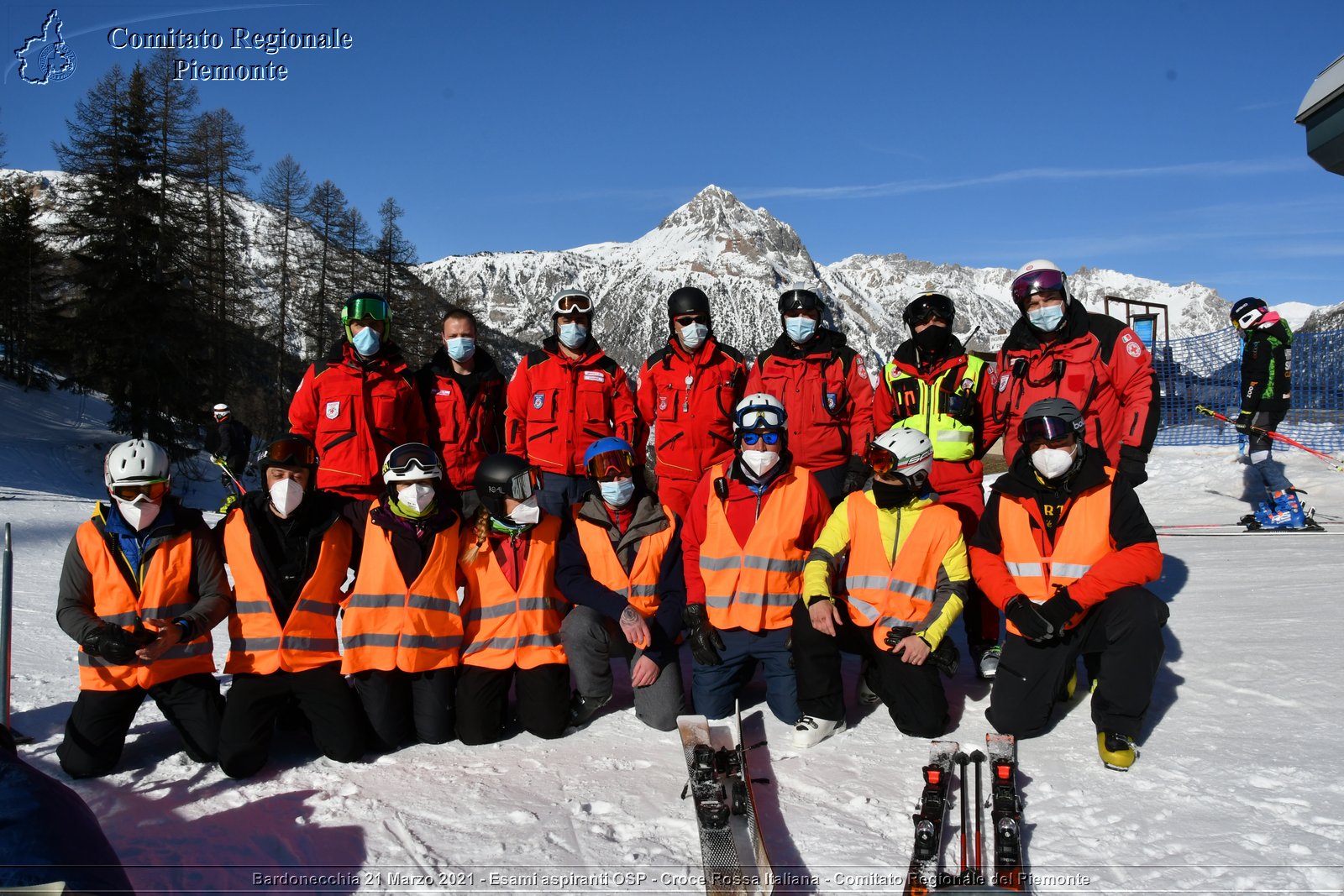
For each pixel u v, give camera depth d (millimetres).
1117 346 4906
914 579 4168
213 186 44156
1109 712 3666
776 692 4320
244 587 3965
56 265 44750
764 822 3299
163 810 3494
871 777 3674
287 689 3898
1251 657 4820
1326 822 3086
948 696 4617
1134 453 4789
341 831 3293
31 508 14500
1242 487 11070
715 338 5758
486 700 4191
